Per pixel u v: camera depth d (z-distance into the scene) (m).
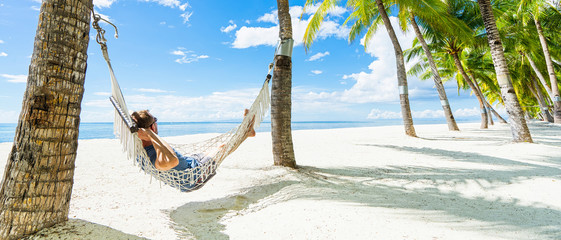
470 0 12.80
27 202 1.69
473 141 8.01
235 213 2.50
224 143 2.99
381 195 2.94
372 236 1.89
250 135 3.10
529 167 4.26
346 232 1.97
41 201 1.74
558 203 2.56
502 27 14.80
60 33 1.75
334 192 3.05
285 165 4.32
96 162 5.07
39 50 1.72
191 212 2.54
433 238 1.84
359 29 12.98
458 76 21.39
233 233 2.04
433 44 14.74
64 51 1.76
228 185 3.46
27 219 1.70
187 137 10.99
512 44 14.22
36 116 1.69
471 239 1.82
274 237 1.94
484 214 2.31
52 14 1.74
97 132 37.41
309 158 5.56
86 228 1.92
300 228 2.06
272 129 4.45
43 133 1.71
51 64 1.71
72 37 1.80
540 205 2.52
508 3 14.01
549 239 1.80
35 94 1.69
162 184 3.55
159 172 2.36
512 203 2.60
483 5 7.55
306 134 13.07
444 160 5.09
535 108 27.55
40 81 1.70
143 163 2.28
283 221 2.22
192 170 2.49
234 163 4.86
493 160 4.98
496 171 4.02
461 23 11.23
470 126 17.50
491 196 2.85
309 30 10.98
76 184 3.49
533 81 20.62
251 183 3.51
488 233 1.92
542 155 5.36
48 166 1.75
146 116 2.32
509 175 3.73
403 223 2.13
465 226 2.05
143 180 3.75
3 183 1.71
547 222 2.11
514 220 2.16
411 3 9.65
